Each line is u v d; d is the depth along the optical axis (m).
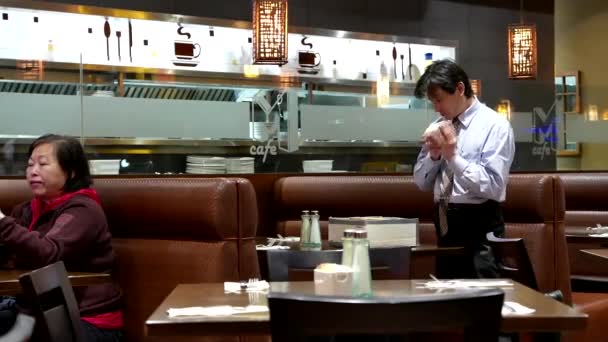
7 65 5.02
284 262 2.69
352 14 7.88
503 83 7.16
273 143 6.02
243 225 3.08
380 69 7.72
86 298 2.92
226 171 5.79
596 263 4.98
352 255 2.06
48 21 6.37
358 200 4.57
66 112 5.09
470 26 8.42
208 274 3.02
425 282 2.36
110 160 5.25
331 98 6.44
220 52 7.11
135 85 6.04
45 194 3.03
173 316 1.87
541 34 8.85
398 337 2.13
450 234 3.34
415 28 8.19
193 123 5.73
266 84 6.89
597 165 7.89
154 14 6.71
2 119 4.81
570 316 1.81
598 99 8.34
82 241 2.89
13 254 3.08
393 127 6.22
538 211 3.88
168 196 3.16
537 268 3.85
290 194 4.74
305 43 7.34
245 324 1.81
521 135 7.11
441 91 3.22
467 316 1.45
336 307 1.42
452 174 3.32
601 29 10.28
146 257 3.22
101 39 6.61
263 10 6.03
